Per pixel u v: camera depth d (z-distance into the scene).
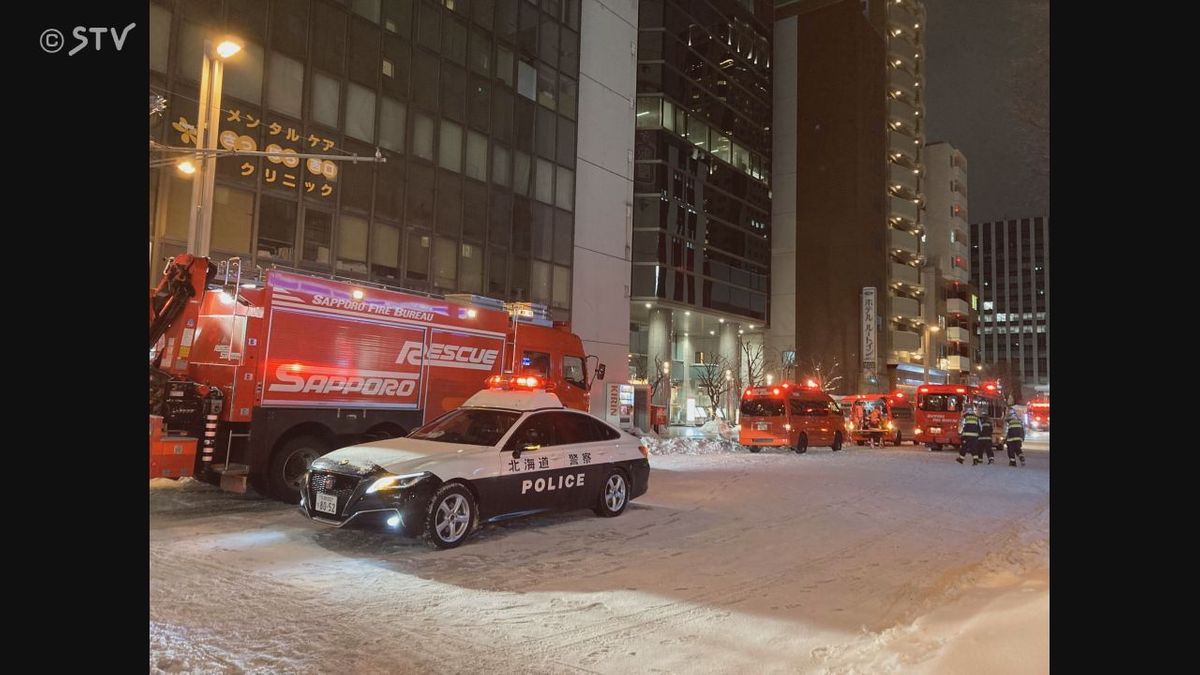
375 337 11.55
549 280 30.66
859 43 58.84
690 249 43.53
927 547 8.81
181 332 10.31
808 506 12.01
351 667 4.65
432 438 9.41
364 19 23.38
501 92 28.66
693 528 9.70
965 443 21.81
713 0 48.00
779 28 59.84
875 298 56.31
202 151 13.84
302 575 6.78
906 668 4.52
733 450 26.05
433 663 4.77
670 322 43.59
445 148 26.11
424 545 8.18
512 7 29.36
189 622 5.34
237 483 9.68
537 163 30.33
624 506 10.48
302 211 21.20
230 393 9.81
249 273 12.59
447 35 26.41
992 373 92.62
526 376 11.82
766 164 53.50
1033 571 7.27
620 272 34.88
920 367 67.25
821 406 26.84
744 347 51.00
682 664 4.84
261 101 20.19
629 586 6.75
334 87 22.33
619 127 35.47
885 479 16.55
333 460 8.19
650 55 42.28
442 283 25.72
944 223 77.00
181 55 18.25
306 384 10.59
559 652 5.03
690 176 44.06
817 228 56.50
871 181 59.28
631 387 31.64
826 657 4.96
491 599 6.24
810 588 6.82
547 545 8.42
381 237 23.59
